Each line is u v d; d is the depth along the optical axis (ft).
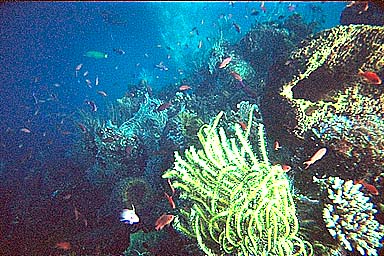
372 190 11.20
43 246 21.93
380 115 14.03
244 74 27.07
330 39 15.35
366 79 14.06
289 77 15.62
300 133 14.39
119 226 19.22
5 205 30.81
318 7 43.14
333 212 10.08
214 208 8.75
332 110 14.60
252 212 7.99
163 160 19.75
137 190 20.29
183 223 11.39
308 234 9.96
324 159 13.19
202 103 25.84
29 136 54.39
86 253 17.76
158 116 25.94
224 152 10.08
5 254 22.59
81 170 29.32
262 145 9.64
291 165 14.25
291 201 8.45
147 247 13.94
